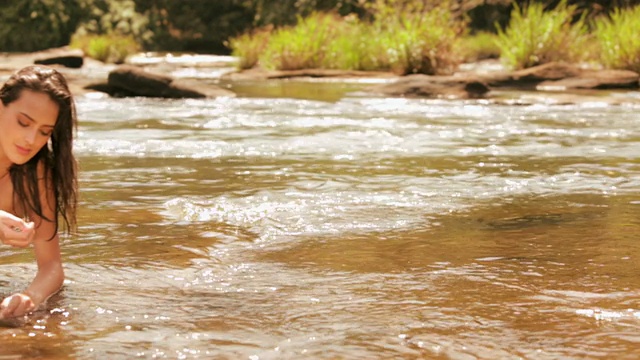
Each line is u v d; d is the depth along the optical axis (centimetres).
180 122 862
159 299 267
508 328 239
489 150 659
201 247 341
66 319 245
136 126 818
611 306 261
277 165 572
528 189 487
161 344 223
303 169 554
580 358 214
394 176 526
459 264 316
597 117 938
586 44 2003
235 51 2158
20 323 241
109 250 333
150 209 418
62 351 217
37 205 277
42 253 281
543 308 259
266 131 780
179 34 3133
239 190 472
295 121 870
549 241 354
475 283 288
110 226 379
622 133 782
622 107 1071
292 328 238
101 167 561
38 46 2948
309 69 1905
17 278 293
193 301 265
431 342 226
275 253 332
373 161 594
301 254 331
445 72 1825
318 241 354
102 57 2452
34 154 264
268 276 298
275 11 3083
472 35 2775
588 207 432
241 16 3173
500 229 378
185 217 401
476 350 220
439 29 1847
